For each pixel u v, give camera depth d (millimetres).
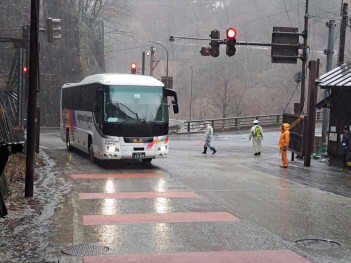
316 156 22375
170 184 13656
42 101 56531
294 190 13008
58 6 63625
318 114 50438
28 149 10656
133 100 16875
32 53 10547
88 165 17859
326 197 11984
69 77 61375
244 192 12523
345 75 18047
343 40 22328
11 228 8141
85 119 19281
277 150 28234
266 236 8102
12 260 6492
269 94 96438
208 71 114938
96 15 81188
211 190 12750
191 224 8867
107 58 108438
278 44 21531
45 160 18859
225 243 7617
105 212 9742
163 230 8391
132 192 12195
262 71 108688
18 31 51906
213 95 95375
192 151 26438
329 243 7754
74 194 11664
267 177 15578
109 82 16828
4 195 10141
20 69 36531
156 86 17297
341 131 18703
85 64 66562
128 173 15914
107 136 16531
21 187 11875
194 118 97750
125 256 6820
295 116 20828
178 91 112562
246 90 97938
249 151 26875
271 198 11719
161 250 7168
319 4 105688
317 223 9133
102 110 16656
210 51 21188
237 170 17344
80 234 7938
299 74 23625
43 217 9008
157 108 17078
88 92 18875
